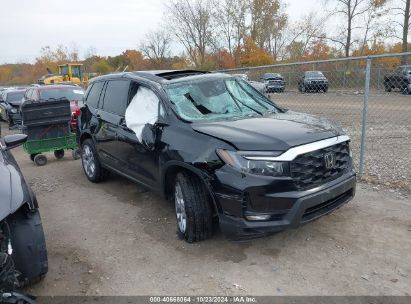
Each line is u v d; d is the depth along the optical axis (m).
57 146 8.95
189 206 4.27
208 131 4.18
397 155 7.85
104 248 4.52
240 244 4.41
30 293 3.70
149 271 3.98
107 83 6.36
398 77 6.85
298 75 7.52
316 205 3.92
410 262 3.91
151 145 4.78
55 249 4.55
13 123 16.05
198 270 3.95
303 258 4.08
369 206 5.27
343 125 11.51
